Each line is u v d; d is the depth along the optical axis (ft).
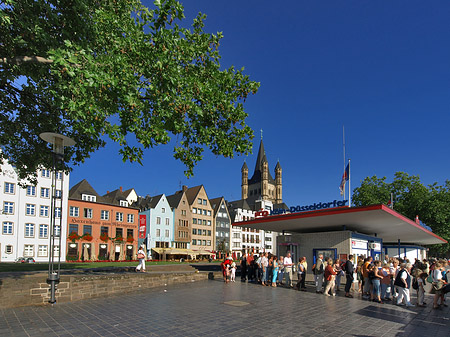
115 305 38.17
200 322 30.55
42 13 36.11
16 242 170.30
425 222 170.09
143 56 36.27
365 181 189.37
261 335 26.84
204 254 247.91
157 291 50.62
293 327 29.63
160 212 252.21
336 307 40.52
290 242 73.00
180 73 38.83
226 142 44.06
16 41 32.89
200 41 42.60
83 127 34.68
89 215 205.98
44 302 38.40
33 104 44.91
